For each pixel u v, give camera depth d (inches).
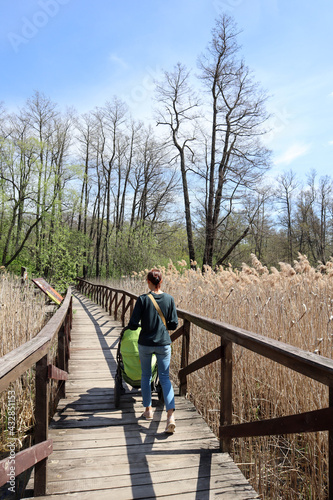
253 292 219.8
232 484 105.1
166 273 394.0
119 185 1429.6
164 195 1254.9
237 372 165.2
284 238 1561.3
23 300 271.3
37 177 1016.9
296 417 85.5
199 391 185.5
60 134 1268.5
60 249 627.5
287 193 1555.1
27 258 983.0
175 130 935.0
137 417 151.4
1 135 1050.7
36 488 98.9
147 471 110.6
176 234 1229.1
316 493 119.7
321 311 165.6
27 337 201.5
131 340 161.8
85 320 469.7
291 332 163.5
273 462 132.0
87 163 1461.6
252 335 107.0
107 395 178.5
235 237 1147.9
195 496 99.3
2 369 74.9
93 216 1569.9
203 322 146.9
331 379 74.7
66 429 139.1
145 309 142.0
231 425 116.9
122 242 927.0
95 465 113.3
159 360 141.4
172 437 133.3
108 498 97.6
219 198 861.2
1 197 942.4
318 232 1489.9
